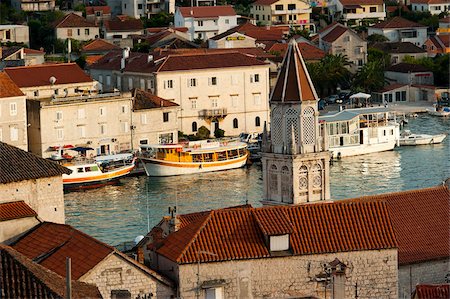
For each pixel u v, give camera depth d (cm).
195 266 12488
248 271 12575
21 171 16025
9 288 10944
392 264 12912
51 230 14262
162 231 14112
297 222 12938
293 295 12575
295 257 12669
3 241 14750
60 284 11231
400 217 14500
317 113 16188
